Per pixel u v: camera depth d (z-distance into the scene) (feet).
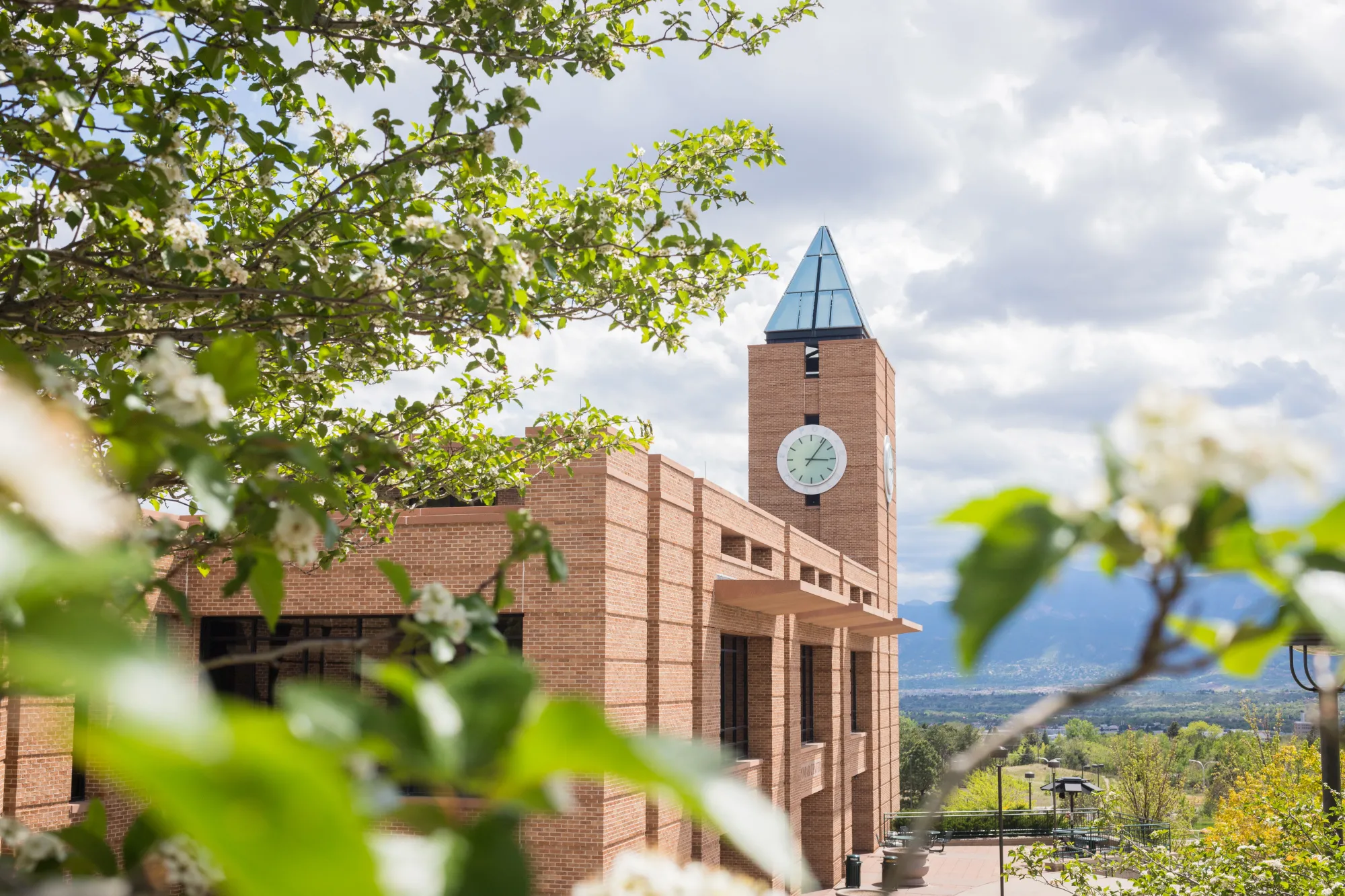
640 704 73.72
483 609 8.94
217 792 2.13
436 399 36.52
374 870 2.16
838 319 174.50
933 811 3.73
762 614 99.09
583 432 44.60
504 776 3.21
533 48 26.99
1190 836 53.57
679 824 77.30
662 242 27.63
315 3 22.75
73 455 3.06
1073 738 307.37
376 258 26.89
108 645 2.32
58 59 23.21
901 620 129.39
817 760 119.14
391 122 25.68
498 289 25.31
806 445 167.43
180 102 23.61
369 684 67.72
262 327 24.67
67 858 7.29
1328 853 43.47
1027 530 3.34
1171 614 3.57
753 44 29.58
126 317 24.27
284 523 9.18
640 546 74.69
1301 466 3.27
